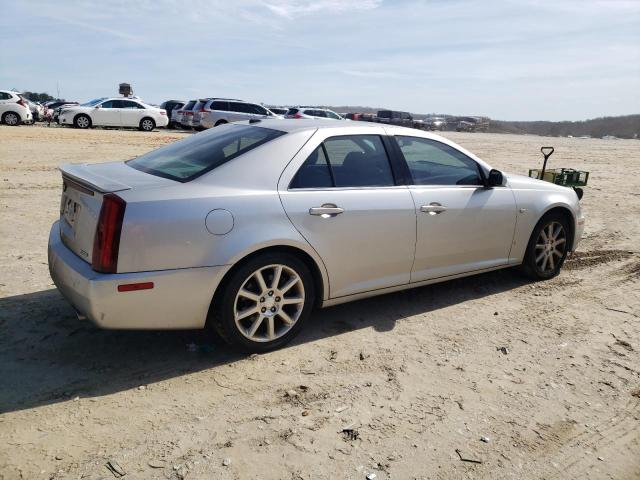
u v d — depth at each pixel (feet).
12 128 74.90
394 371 11.98
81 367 11.54
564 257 18.74
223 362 12.01
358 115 153.69
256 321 12.12
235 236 11.32
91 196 11.09
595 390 11.54
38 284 15.92
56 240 12.41
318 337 13.50
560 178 28.43
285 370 11.81
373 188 13.58
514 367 12.40
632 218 29.86
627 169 59.72
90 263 10.73
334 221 12.69
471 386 11.48
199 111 90.94
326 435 9.61
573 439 9.85
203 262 11.02
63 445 8.99
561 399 11.14
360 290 13.66
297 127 13.35
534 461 9.20
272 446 9.23
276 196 12.00
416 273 14.66
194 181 11.48
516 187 16.84
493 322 14.87
